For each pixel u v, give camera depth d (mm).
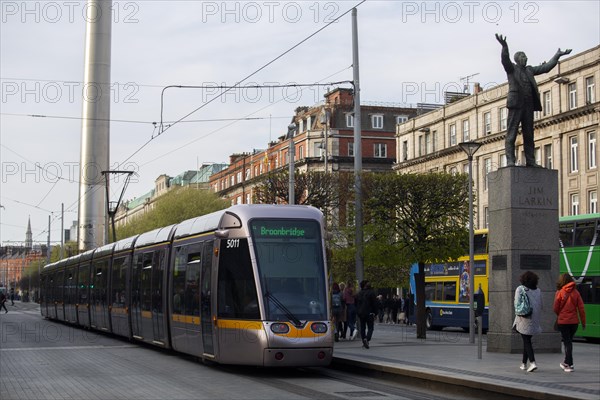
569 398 14344
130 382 19344
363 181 36094
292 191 45344
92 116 83312
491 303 25938
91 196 83188
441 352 25719
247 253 21391
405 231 35844
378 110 107562
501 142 75938
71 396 16703
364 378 20938
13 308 115562
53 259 145750
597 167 64312
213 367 23422
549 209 25859
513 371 19250
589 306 37000
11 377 20594
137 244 32844
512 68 26375
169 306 26656
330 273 22094
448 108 85000
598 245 36969
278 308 20734
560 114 68000
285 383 19406
